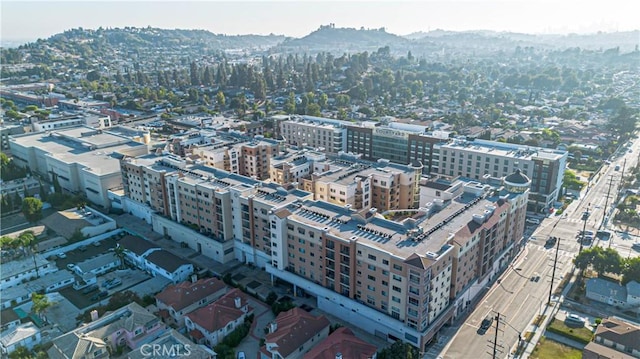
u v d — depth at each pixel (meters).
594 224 191.62
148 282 147.50
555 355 113.94
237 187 160.75
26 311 133.50
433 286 113.19
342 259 123.75
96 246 173.75
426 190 171.50
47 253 163.00
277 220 136.50
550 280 147.88
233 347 117.94
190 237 170.25
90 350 106.75
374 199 180.00
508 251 155.50
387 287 116.06
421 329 112.06
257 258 156.25
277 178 189.25
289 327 113.88
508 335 121.56
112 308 129.62
